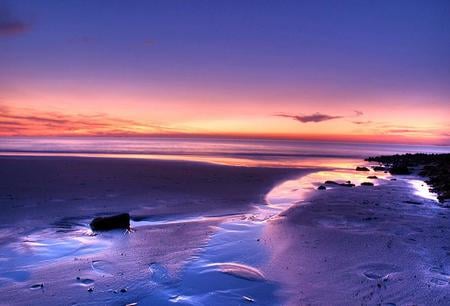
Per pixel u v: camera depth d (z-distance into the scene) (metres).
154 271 7.23
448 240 9.28
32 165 27.33
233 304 5.90
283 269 7.33
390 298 6.02
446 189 17.81
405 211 13.02
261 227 10.68
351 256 8.04
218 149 67.62
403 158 44.56
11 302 5.86
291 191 18.14
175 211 12.84
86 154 42.09
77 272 7.14
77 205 13.28
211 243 9.07
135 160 33.81
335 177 25.08
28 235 9.61
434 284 6.56
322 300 6.00
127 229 10.38
